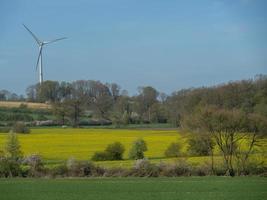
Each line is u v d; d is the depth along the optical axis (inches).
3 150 3073.3
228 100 4352.9
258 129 2915.8
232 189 2207.2
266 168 2854.3
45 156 3634.4
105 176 2765.7
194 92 4837.6
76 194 2085.4
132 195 2058.3
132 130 6643.7
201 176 2778.1
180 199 1948.8
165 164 2859.3
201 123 2999.5
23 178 2682.1
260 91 4389.8
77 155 3740.2
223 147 2918.3
